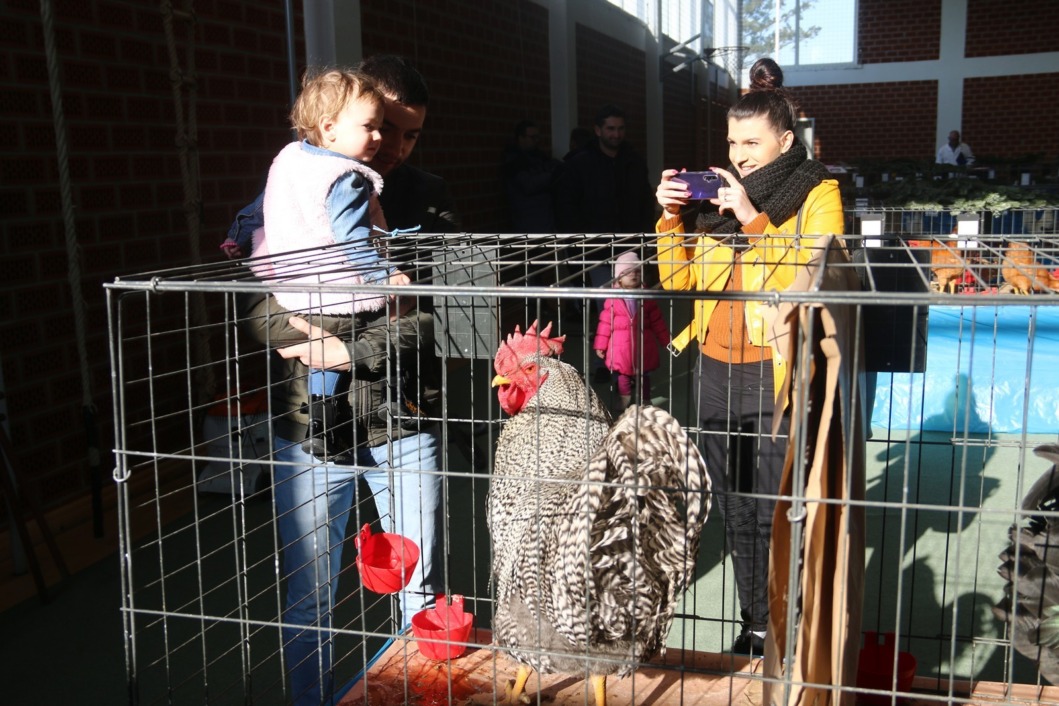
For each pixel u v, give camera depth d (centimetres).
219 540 385
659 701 215
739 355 257
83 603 334
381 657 239
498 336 251
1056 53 1733
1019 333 592
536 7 934
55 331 374
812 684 148
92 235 389
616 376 510
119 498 178
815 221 251
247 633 201
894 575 344
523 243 281
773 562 156
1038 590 214
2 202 348
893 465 466
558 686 222
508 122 860
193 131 407
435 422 245
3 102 345
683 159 1661
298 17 527
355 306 214
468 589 329
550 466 207
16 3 349
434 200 280
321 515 230
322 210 220
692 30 1730
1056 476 219
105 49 393
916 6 1794
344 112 221
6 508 355
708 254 265
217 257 462
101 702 274
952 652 160
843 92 1859
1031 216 678
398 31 621
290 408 228
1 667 293
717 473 261
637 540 180
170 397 430
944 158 1630
